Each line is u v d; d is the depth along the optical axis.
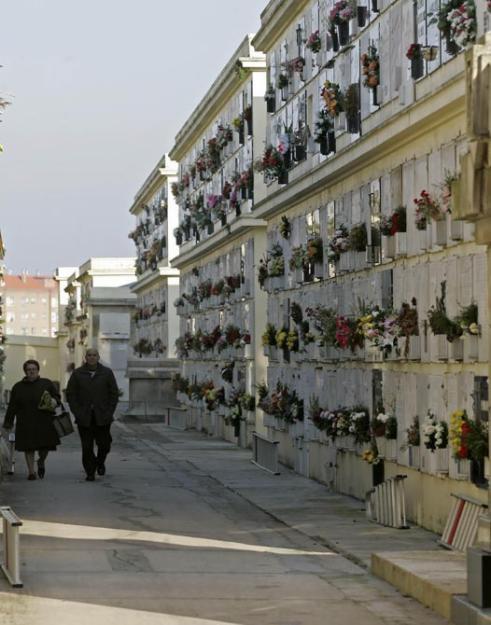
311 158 30.66
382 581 14.88
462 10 18.80
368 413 24.77
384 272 23.98
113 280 97.88
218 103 49.28
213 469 32.09
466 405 19.20
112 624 12.16
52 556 16.38
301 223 32.34
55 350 116.00
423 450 20.78
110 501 23.16
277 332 34.53
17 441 26.69
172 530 19.45
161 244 73.69
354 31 26.08
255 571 15.59
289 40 33.50
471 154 12.16
